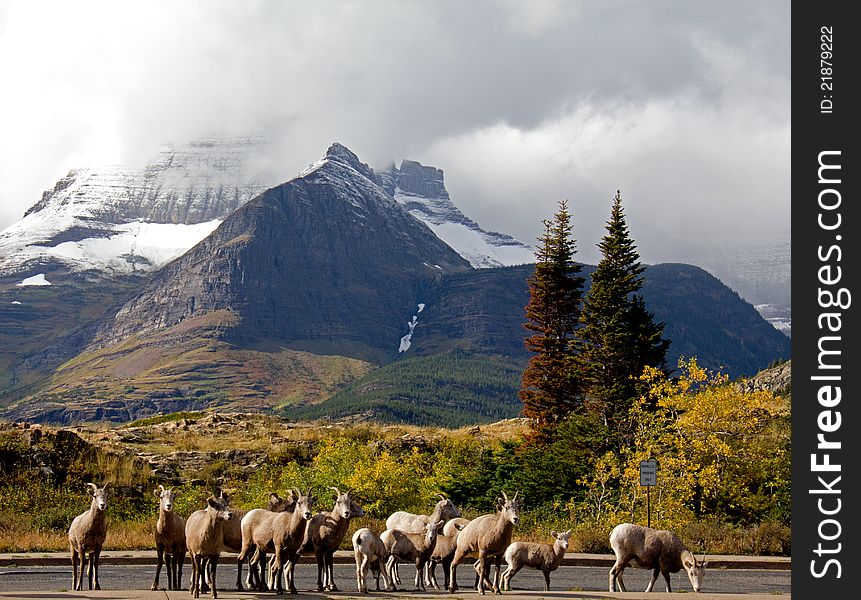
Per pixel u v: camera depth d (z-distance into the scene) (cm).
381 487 3981
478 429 6681
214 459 5178
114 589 2280
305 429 6406
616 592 2278
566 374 5275
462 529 2344
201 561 2052
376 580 2350
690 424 3788
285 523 2159
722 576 2766
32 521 3666
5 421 4994
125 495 4347
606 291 5009
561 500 4072
